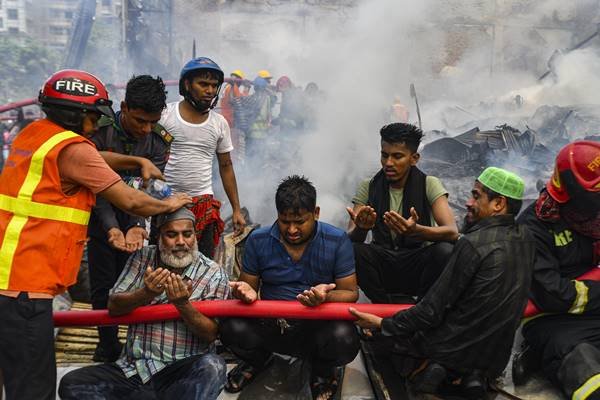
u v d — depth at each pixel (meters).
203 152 3.48
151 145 3.11
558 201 2.89
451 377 2.87
